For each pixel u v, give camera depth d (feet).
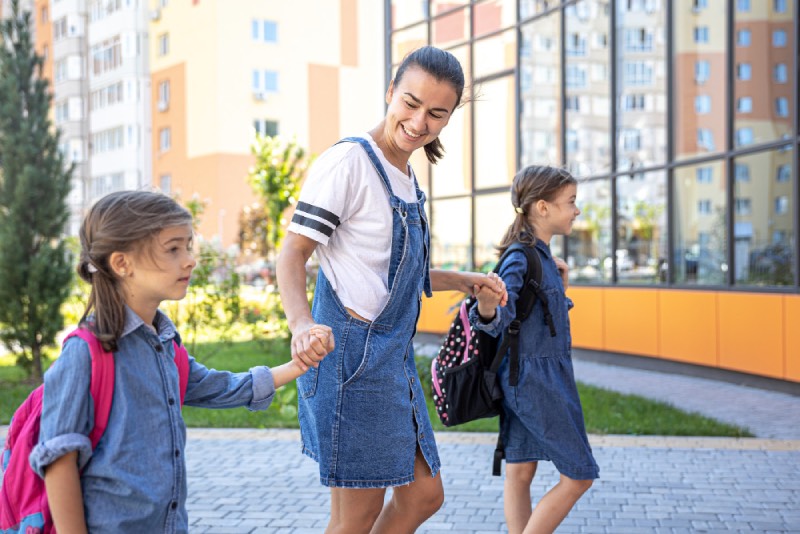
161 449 6.89
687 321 35.53
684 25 37.19
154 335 7.05
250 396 7.65
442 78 8.39
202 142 142.72
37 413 6.79
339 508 8.84
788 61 31.04
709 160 35.01
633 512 15.97
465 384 11.10
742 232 33.35
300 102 146.20
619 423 24.21
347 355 8.48
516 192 11.69
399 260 8.64
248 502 16.90
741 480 18.28
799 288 29.86
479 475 18.86
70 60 167.12
